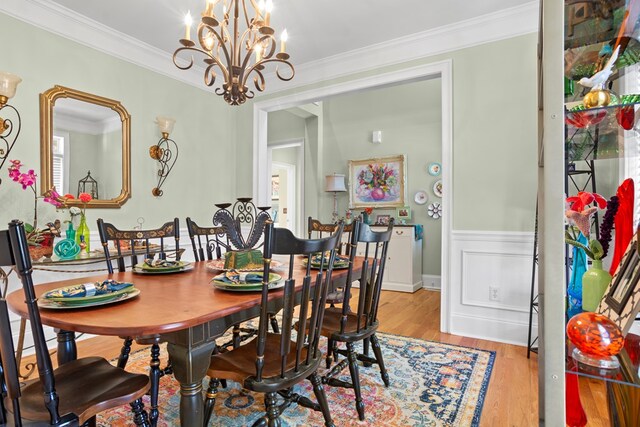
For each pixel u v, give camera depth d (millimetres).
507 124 2848
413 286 4668
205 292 1466
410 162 5164
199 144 4027
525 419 1733
